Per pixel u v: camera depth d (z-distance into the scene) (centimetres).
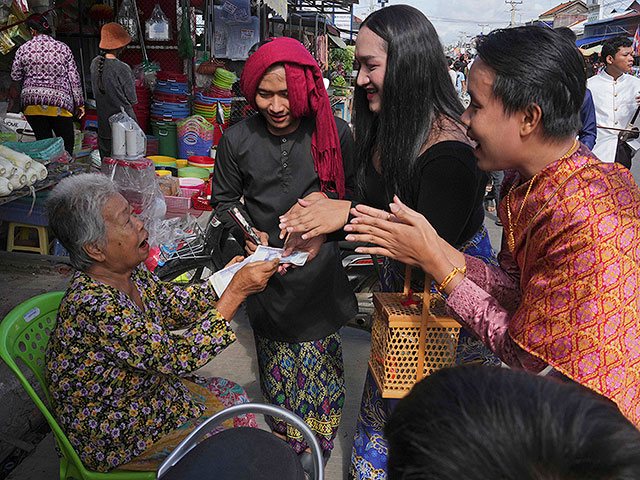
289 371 256
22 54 590
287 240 227
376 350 206
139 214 470
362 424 234
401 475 52
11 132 546
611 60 568
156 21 836
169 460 152
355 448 239
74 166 491
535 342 130
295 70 208
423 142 182
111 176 490
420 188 184
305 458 262
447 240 183
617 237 123
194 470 125
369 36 182
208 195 612
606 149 580
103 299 178
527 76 127
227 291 204
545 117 130
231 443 133
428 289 183
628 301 122
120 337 177
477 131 139
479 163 148
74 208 180
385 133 187
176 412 198
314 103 219
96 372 179
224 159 246
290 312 241
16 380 290
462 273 158
